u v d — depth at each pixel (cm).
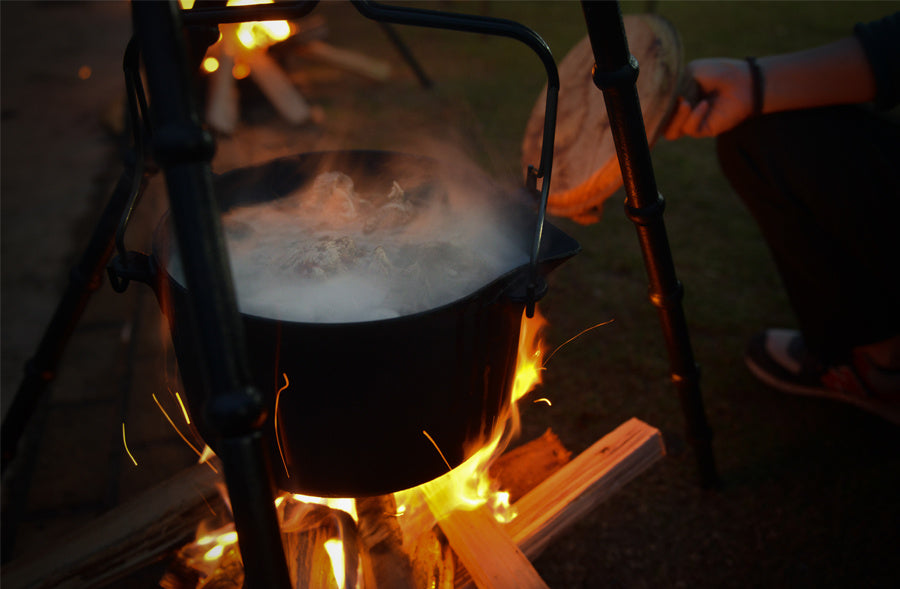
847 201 125
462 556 106
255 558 80
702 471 132
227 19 101
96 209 230
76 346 173
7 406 155
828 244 131
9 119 302
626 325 169
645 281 183
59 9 483
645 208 104
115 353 170
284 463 95
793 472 137
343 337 87
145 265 95
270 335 88
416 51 355
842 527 129
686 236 198
